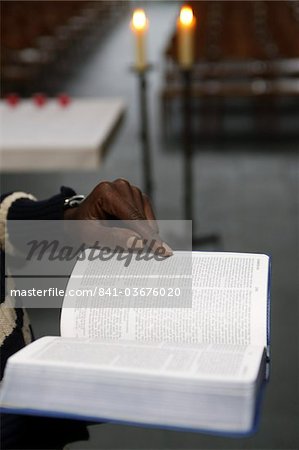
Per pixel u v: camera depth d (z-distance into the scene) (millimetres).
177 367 802
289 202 5758
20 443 901
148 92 10320
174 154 7238
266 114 8227
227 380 759
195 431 752
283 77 7875
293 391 2832
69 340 935
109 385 787
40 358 836
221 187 6191
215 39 8945
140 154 7199
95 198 1121
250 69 8125
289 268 4406
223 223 5316
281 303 3879
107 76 11438
